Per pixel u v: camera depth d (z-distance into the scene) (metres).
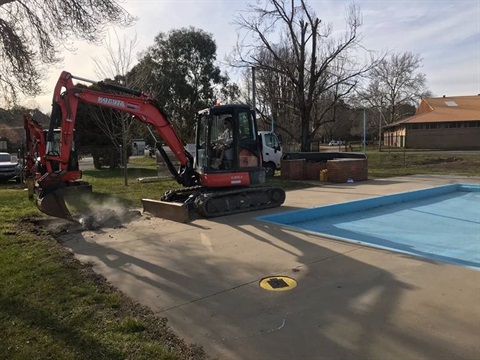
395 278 4.83
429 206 11.27
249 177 9.85
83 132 27.00
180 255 6.04
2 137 45.91
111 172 24.39
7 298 4.38
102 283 4.86
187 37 39.56
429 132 49.75
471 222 9.14
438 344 3.28
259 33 23.27
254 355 3.20
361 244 6.44
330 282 4.76
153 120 9.66
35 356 3.19
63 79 8.41
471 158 28.03
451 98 59.75
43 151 13.44
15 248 6.48
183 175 10.22
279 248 6.29
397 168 23.41
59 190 8.33
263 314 3.94
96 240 7.07
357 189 13.39
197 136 10.16
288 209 9.77
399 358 3.10
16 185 19.52
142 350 3.26
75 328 3.66
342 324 3.68
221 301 4.29
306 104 22.81
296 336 3.48
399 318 3.76
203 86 40.03
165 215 9.02
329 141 71.94
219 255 5.99
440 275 4.92
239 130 9.75
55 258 5.89
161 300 4.34
